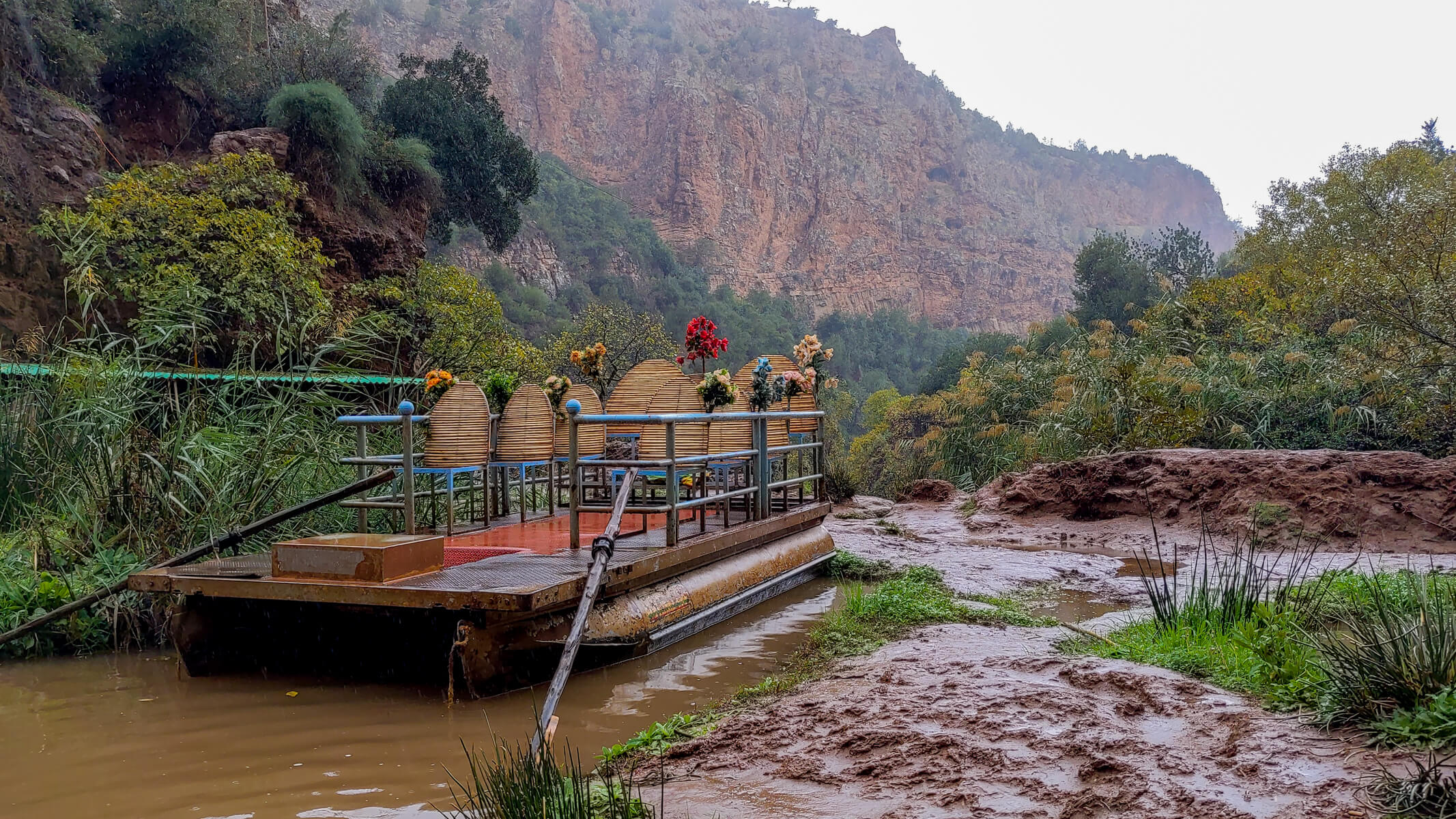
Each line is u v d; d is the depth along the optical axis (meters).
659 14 140.00
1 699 4.82
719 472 7.99
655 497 8.25
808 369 8.80
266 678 5.22
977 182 145.50
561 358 24.12
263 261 11.83
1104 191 175.12
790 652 5.69
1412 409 12.70
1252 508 9.75
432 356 15.99
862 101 137.25
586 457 7.86
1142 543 9.84
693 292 91.81
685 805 3.20
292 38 22.12
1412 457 9.97
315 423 7.78
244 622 5.32
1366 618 4.34
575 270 84.25
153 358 7.85
